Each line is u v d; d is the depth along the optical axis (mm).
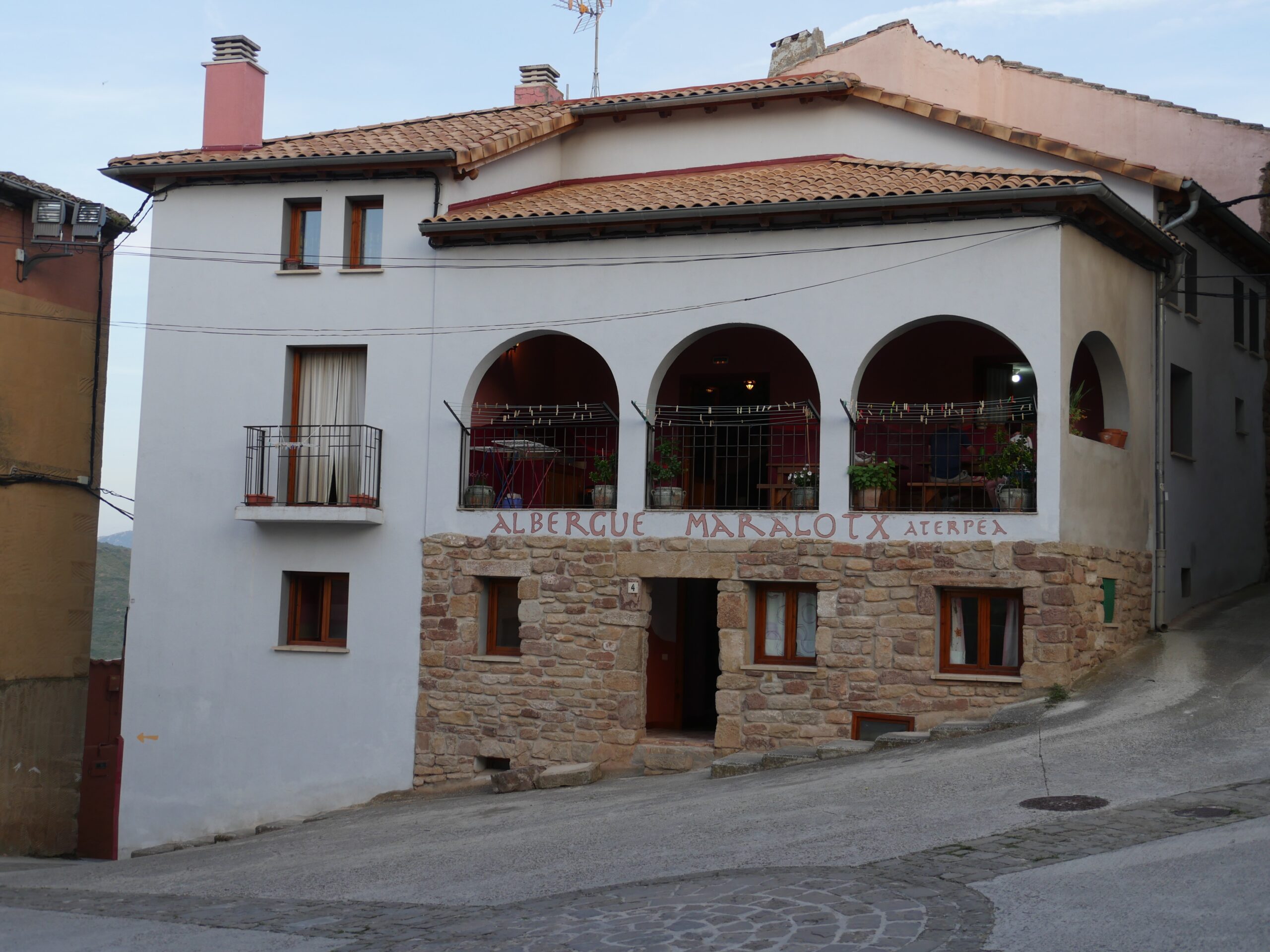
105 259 22328
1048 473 14484
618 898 8391
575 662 16047
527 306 16703
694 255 16047
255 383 17625
